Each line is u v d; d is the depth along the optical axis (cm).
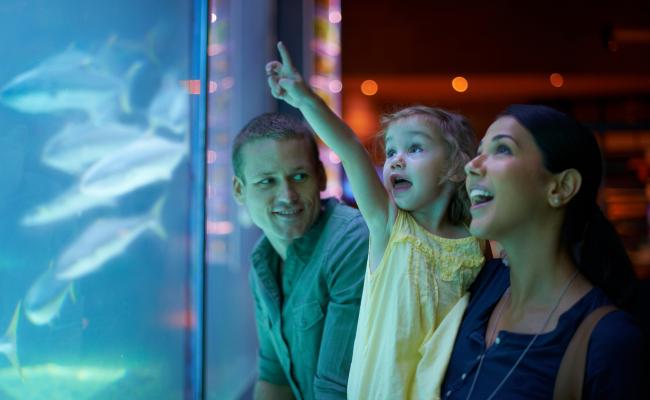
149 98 177
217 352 281
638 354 114
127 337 169
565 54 808
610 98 936
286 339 187
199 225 185
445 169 154
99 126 160
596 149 130
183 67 189
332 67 486
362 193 153
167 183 184
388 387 141
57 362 149
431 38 819
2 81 135
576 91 910
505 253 144
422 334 144
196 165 187
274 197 175
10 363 139
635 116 928
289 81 148
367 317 149
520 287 131
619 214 831
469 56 816
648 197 831
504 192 126
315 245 179
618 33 793
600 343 115
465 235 158
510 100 966
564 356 119
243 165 178
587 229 130
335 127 150
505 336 127
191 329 188
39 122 144
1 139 135
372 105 947
